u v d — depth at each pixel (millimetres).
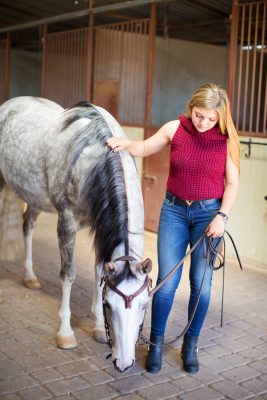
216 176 2344
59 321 3041
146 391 2324
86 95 5977
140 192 2400
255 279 3971
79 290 3566
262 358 2699
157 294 2457
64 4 6430
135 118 5785
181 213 2416
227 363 2627
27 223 3512
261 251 4230
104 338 2764
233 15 4309
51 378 2396
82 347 2725
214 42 7781
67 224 2654
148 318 3137
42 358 2586
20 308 3207
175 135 2354
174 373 2498
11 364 2508
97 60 5938
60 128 2748
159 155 5098
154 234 5207
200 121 2209
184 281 3834
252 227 4281
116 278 1998
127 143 2430
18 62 9445
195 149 2305
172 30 7234
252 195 4258
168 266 2434
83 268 4047
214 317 3201
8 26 7684
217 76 6738
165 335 2912
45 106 3279
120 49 5617
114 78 5738
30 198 3092
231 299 3523
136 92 5680
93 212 2363
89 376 2434
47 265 4070
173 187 2418
